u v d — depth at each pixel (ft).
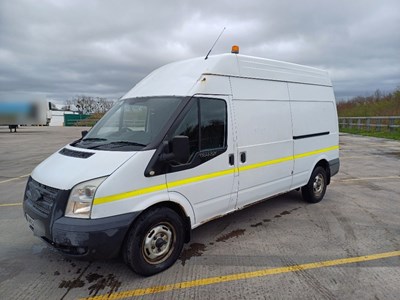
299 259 12.23
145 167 10.47
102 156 10.61
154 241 11.02
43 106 97.45
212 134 12.62
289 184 17.22
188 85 12.30
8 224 16.30
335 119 21.13
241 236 14.51
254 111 14.62
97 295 10.00
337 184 24.85
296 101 17.44
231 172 13.51
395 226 15.65
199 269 11.52
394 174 28.73
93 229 9.41
